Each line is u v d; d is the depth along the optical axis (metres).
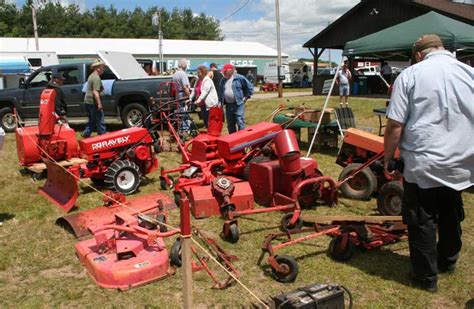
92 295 3.99
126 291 4.04
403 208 4.04
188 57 52.47
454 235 4.16
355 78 24.91
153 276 4.19
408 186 3.94
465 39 9.62
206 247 4.85
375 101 18.70
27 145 8.10
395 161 4.00
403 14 22.42
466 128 3.75
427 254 3.91
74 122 14.63
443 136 3.74
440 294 3.93
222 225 5.53
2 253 4.89
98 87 10.41
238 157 6.86
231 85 9.30
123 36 98.56
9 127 13.83
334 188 6.01
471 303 3.79
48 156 7.68
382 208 5.66
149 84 13.05
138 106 13.07
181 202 3.04
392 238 4.77
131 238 4.53
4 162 9.52
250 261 4.59
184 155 7.63
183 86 11.85
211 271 4.37
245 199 5.82
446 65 3.77
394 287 4.05
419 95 3.76
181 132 10.84
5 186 7.64
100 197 6.90
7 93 13.57
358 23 24.73
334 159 9.21
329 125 9.77
